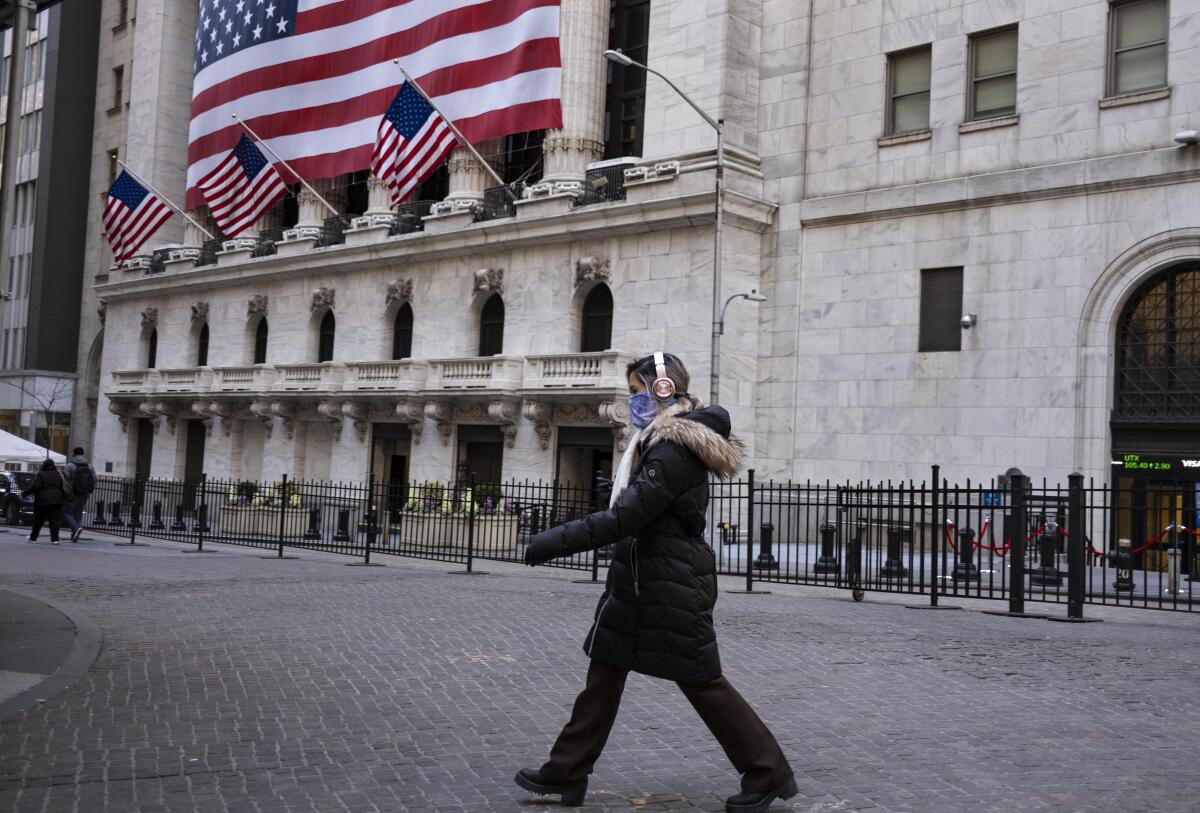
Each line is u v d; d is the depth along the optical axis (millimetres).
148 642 10023
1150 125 22734
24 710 7141
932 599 14250
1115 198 23062
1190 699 7953
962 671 9031
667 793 5445
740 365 28516
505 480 31781
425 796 5387
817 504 16891
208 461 43094
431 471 33906
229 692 7879
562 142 32062
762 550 17703
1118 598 14445
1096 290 23219
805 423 27859
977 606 14477
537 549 4762
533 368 30844
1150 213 22531
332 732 6715
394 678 8445
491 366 31781
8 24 10516
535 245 32406
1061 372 23578
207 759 6070
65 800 5273
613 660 4992
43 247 56219
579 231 30875
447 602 13320
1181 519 21734
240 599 13469
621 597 4988
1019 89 24781
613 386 28484
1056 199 23922
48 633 10242
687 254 28750
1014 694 8070
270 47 40062
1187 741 6664
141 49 51281
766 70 29625
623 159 30859
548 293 32094
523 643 10148
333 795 5398
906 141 26594
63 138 56781
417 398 33875
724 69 28891
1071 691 8203
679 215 28484
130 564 18828
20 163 59875
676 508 4918
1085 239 23453
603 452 31281
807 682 8438
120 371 47750
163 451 45844
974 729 6914
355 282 38312
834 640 10672
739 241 28656
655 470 4777
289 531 28344
